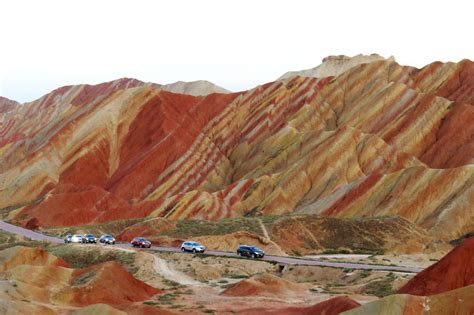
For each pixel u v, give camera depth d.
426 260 71.81
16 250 61.59
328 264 64.75
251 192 117.12
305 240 87.06
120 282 53.00
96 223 110.25
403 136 126.19
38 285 52.47
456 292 36.03
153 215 112.19
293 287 55.88
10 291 46.97
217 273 64.75
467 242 48.34
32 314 41.31
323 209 106.56
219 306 49.47
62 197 116.75
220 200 114.56
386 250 84.44
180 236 86.94
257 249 71.00
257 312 46.75
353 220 90.75
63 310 45.72
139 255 67.69
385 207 101.62
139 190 128.50
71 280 55.00
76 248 73.12
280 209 111.81
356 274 59.53
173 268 66.50
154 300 52.41
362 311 36.72
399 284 53.19
